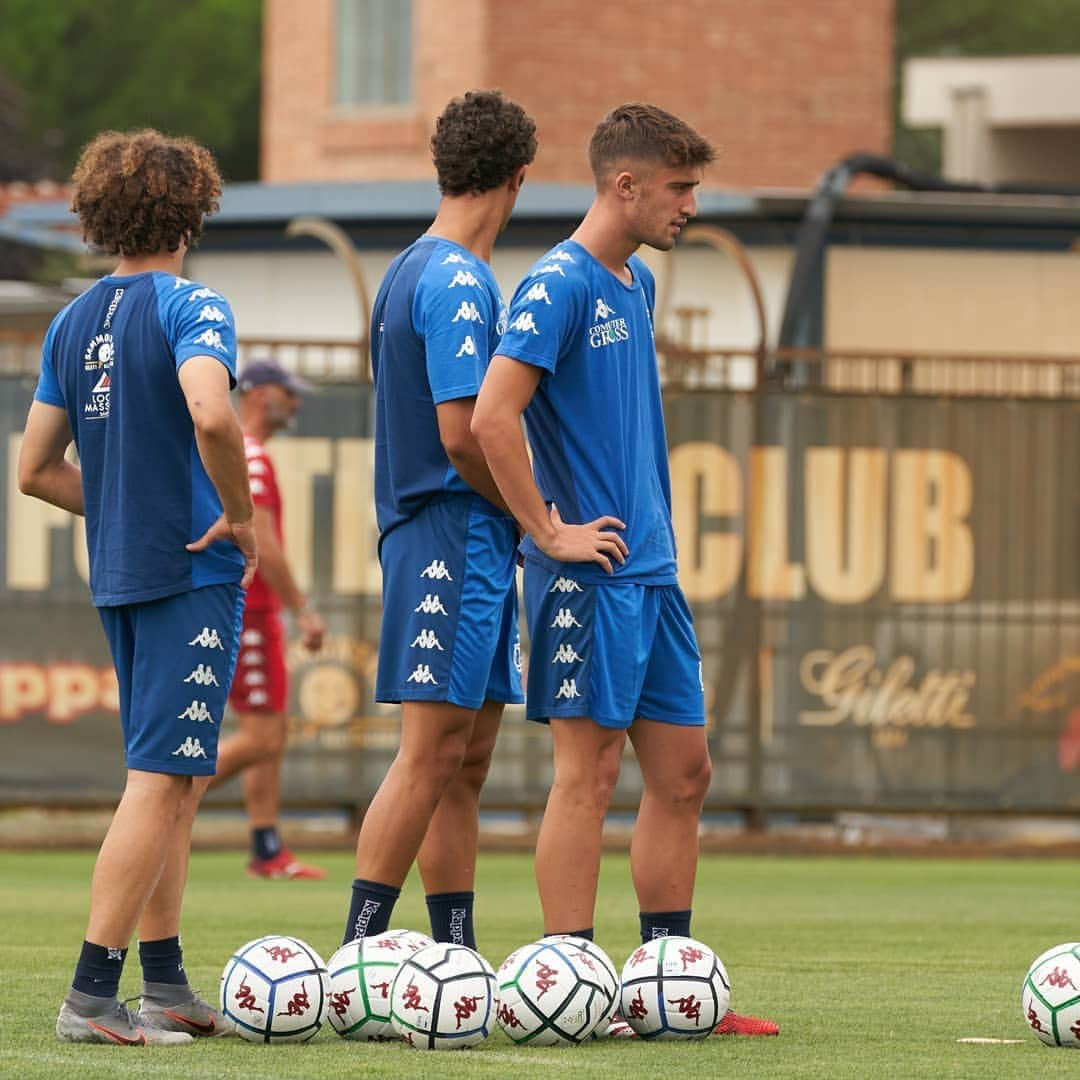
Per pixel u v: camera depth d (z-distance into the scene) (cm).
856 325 5862
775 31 9412
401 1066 1608
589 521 1905
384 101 9544
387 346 2012
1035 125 8094
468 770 2078
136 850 1772
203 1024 1820
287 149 9850
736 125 9375
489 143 2036
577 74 9169
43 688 4369
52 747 4366
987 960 2553
